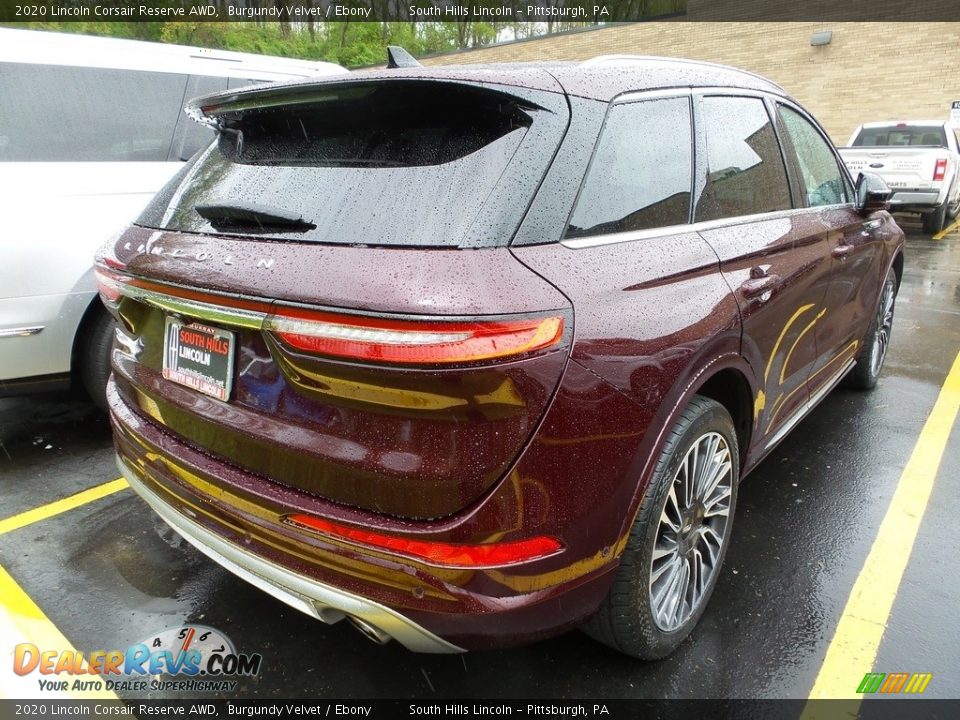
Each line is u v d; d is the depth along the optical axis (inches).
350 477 62.5
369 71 77.5
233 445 71.9
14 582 101.9
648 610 78.9
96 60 151.4
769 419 105.5
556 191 67.4
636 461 70.7
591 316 64.9
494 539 61.4
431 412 58.3
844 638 89.8
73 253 133.3
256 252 67.8
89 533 115.0
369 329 57.1
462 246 61.2
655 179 81.6
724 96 99.7
